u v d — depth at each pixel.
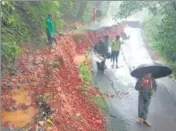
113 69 17.22
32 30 15.19
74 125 8.93
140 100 10.54
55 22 17.28
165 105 12.23
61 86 11.17
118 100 12.73
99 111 11.27
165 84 14.55
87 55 19.20
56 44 15.67
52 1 15.76
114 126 10.40
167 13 17.16
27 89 10.30
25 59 12.50
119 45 17.12
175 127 10.45
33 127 8.07
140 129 10.28
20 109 9.16
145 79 10.32
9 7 10.63
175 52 16.97
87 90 12.66
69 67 14.24
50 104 9.11
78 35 20.92
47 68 11.86
